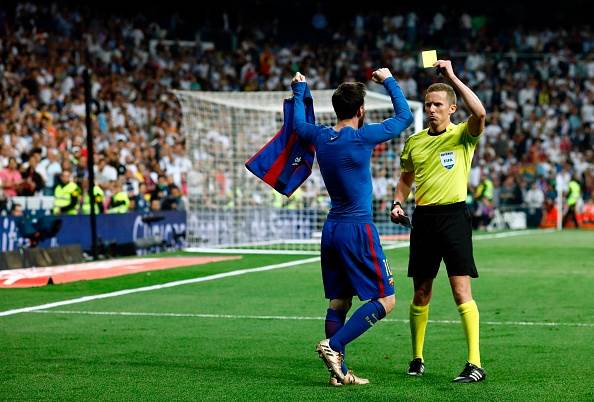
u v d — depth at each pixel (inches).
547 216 3046.3
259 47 3395.7
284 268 1585.9
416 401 634.8
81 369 750.5
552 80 3518.7
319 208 2299.5
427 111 719.1
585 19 3914.9
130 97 2596.0
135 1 3186.5
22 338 896.3
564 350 827.4
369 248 681.6
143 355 811.4
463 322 710.5
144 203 2022.6
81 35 2711.6
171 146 2386.8
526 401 634.2
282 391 669.9
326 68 3361.2
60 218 1745.8
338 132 689.6
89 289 1279.5
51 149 1961.1
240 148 2143.2
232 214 2148.1
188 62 3011.8
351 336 678.5
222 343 872.3
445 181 710.5
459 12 3843.5
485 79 3518.7
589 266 1644.9
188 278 1424.7
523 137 3292.3
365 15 3727.9
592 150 3294.8
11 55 2375.7
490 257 1839.3
